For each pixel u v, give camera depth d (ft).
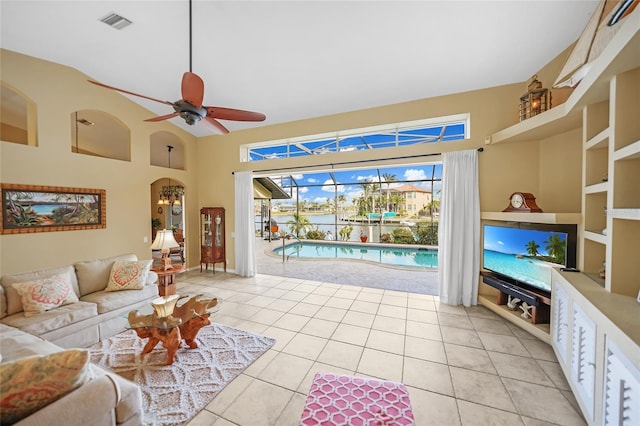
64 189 11.82
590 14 7.40
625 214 4.96
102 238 13.25
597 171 7.04
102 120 15.34
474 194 11.30
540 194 10.48
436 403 5.89
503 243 10.12
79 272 9.69
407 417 4.08
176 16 8.57
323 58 10.13
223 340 8.61
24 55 10.64
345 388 4.76
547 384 6.48
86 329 8.31
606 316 4.44
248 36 9.22
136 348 8.14
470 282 11.41
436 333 9.11
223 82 11.85
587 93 6.42
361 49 9.53
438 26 8.28
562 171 9.57
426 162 12.61
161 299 9.12
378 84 11.51
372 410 4.22
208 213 17.35
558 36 8.32
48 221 11.37
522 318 9.31
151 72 11.81
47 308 7.88
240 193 16.84
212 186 18.19
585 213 7.26
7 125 16.05
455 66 10.08
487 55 9.41
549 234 8.36
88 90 12.47
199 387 6.37
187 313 8.16
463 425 5.29
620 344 3.94
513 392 6.21
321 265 20.03
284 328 9.53
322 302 12.10
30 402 3.48
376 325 9.75
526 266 9.10
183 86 6.71
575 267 7.80
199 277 16.56
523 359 7.53
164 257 12.79
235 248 17.29
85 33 9.50
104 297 9.18
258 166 16.46
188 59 10.71
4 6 8.20
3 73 10.17
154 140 18.66
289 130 15.31
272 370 7.09
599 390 4.60
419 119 12.42
